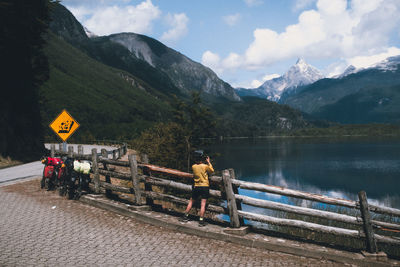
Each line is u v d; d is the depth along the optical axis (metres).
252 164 82.00
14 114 26.72
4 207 7.83
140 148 28.66
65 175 9.09
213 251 5.20
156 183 6.99
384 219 12.19
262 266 4.65
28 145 27.42
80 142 55.44
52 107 140.12
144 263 4.69
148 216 6.68
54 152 11.67
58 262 4.64
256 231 5.94
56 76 199.62
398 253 6.17
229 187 5.82
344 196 44.56
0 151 22.25
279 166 77.94
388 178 60.12
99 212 7.44
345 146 151.75
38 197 8.99
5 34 23.03
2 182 12.16
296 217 11.34
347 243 7.41
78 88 199.00
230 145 169.00
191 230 6.02
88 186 8.90
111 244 5.43
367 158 95.88
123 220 6.83
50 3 29.23
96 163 8.60
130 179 7.58
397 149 126.69
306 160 92.00
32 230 6.09
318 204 21.81
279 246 5.24
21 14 24.23
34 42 27.25
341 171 69.62
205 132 25.84
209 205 6.32
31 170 17.22
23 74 28.06
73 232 6.02
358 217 5.11
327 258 4.95
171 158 22.09
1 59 24.61
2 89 25.55
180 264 4.68
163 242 5.57
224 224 6.37
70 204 8.18
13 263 4.55
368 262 4.75
